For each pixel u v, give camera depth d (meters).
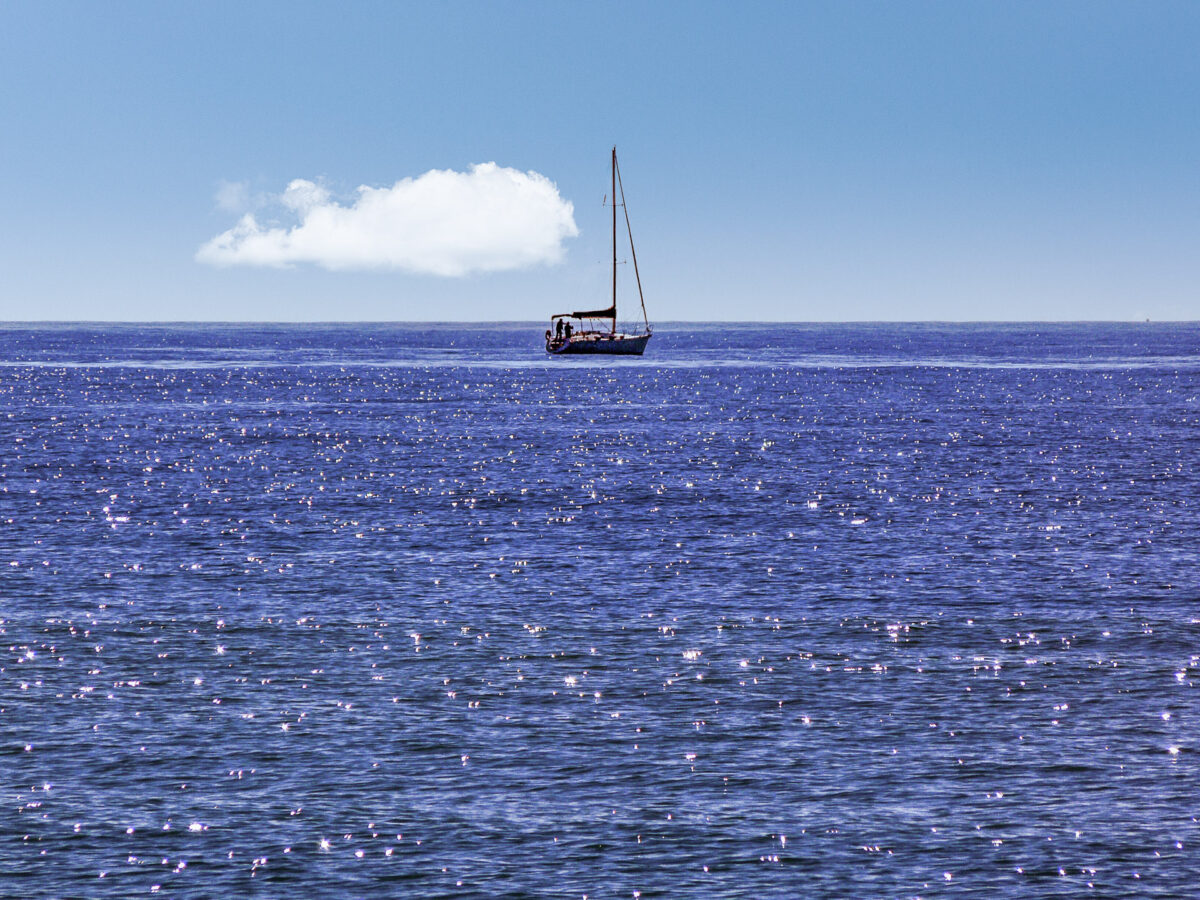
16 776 99.75
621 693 121.00
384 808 94.75
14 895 81.88
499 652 134.50
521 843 89.50
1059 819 93.06
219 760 103.38
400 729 110.81
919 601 157.88
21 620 145.62
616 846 89.06
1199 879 84.38
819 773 101.50
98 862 86.25
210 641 137.75
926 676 126.31
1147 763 103.31
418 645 137.00
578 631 143.25
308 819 92.88
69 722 111.62
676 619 149.00
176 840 89.50
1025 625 145.75
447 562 183.00
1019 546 195.12
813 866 86.31
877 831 91.25
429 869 85.75
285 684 123.06
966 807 95.06
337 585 166.62
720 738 109.00
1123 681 124.56
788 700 118.94
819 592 163.38
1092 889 83.25
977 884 83.94
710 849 88.62
